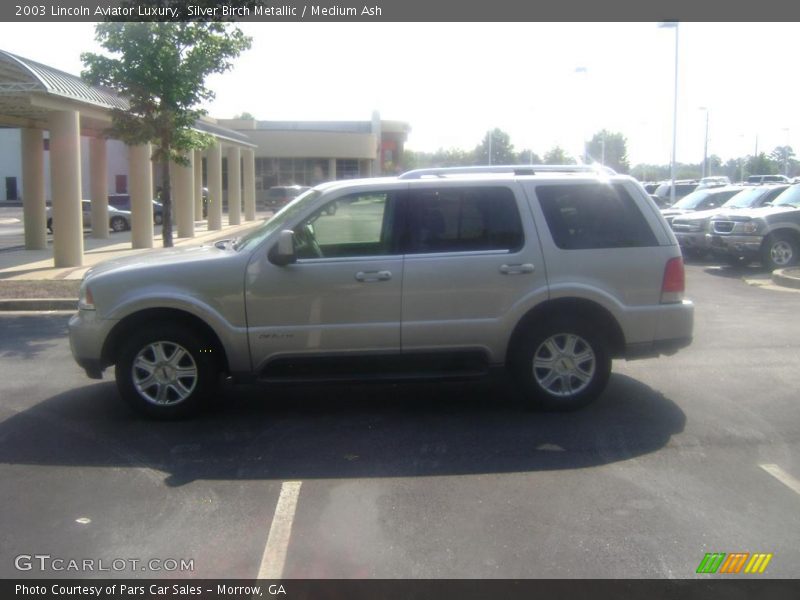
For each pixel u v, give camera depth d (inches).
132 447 257.8
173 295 273.6
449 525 199.8
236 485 226.2
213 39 634.8
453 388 323.9
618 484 224.5
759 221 686.5
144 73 622.5
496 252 280.5
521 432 269.4
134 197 929.5
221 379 331.6
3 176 2456.9
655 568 178.9
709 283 626.2
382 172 2844.5
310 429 274.8
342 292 276.7
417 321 279.3
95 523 202.8
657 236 287.6
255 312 276.2
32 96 659.4
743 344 396.5
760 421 278.2
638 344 287.4
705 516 204.1
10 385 332.5
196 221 1499.8
